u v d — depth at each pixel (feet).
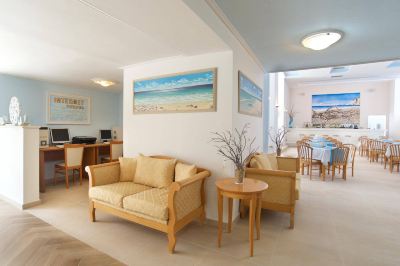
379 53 11.19
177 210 7.18
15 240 7.34
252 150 11.70
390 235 8.05
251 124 11.53
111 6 5.74
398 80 28.32
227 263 6.46
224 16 7.51
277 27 8.35
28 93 15.34
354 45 10.05
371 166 20.52
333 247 7.28
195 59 9.42
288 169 12.25
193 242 7.60
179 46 8.37
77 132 18.29
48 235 7.79
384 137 26.32
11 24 6.93
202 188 8.75
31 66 12.52
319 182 15.14
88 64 12.19
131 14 6.13
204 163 9.29
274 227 8.72
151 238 7.86
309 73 26.71
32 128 10.84
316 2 6.64
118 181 10.30
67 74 14.42
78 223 8.99
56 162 16.28
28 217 9.39
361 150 26.66
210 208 9.15
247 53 10.67
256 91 12.48
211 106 9.09
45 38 8.05
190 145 9.61
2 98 14.10
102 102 20.26
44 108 16.19
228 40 8.28
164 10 5.86
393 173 17.71
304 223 9.05
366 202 11.36
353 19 7.67
